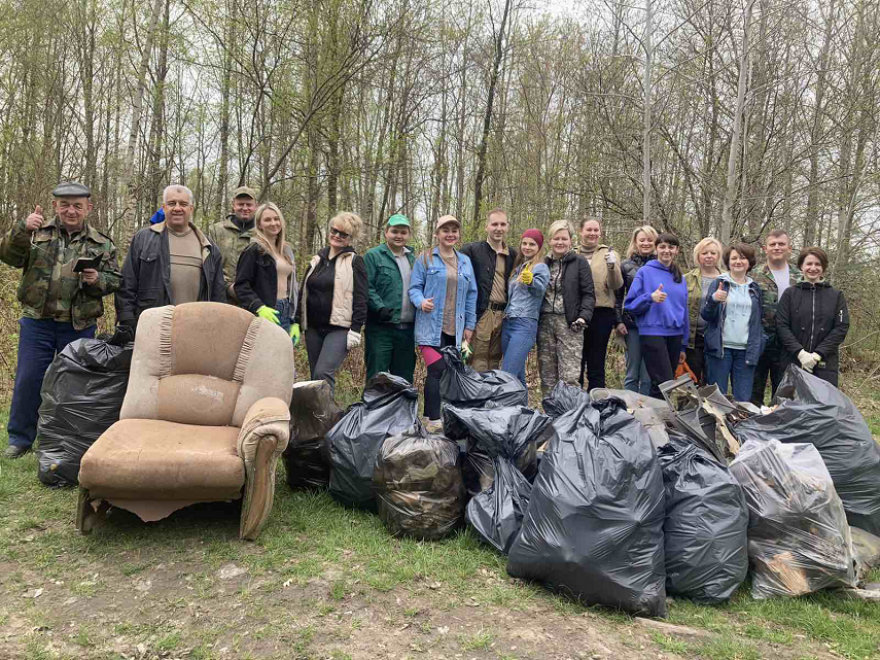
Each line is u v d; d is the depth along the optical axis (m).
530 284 5.16
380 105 10.70
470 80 14.22
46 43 13.05
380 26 9.07
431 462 3.45
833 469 3.73
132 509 3.25
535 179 12.76
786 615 2.96
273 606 2.76
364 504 3.80
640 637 2.68
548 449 3.16
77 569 3.02
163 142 11.81
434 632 2.63
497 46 11.95
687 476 3.22
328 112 9.29
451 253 5.26
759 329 5.36
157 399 3.68
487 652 2.51
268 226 4.64
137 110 9.62
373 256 5.23
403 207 14.40
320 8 8.81
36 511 3.57
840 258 10.14
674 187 11.38
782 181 9.96
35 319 4.32
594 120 11.67
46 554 3.13
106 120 14.81
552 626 2.71
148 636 2.55
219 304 3.90
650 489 2.96
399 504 3.43
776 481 3.23
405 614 2.75
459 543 3.38
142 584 2.91
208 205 13.12
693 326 5.52
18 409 4.38
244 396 3.72
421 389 6.87
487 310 5.50
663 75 9.81
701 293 5.54
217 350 3.78
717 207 10.37
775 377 5.67
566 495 2.87
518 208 12.49
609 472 2.90
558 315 5.41
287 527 3.53
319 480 4.05
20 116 12.17
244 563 3.10
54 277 4.28
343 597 2.85
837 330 5.11
